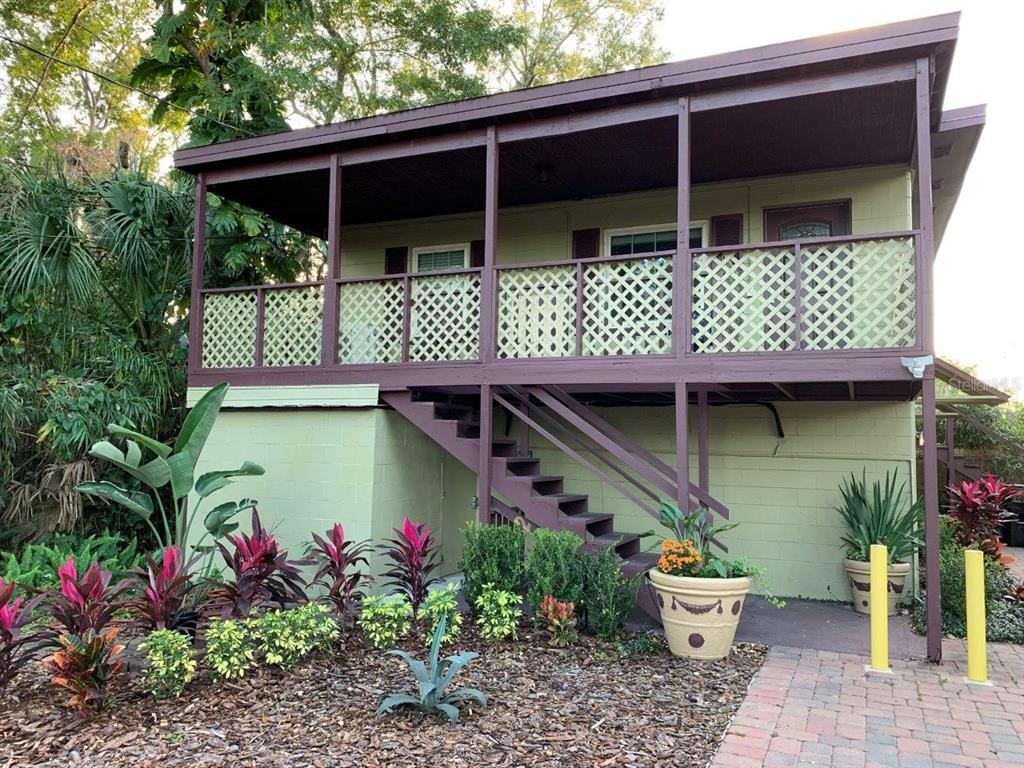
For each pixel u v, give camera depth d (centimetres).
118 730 364
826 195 757
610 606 532
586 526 637
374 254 997
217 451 781
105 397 819
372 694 415
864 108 593
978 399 963
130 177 948
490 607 531
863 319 554
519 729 368
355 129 695
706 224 808
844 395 705
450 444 677
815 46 525
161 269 959
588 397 788
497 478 653
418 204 902
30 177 867
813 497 741
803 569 738
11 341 841
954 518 760
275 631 451
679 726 379
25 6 1611
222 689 420
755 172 768
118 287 928
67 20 1669
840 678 469
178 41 1134
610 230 861
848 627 609
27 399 787
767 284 578
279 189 843
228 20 1169
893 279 564
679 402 584
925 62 513
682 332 588
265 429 760
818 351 547
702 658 499
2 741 352
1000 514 745
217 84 1124
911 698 431
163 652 407
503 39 1521
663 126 638
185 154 779
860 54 514
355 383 713
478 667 473
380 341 728
